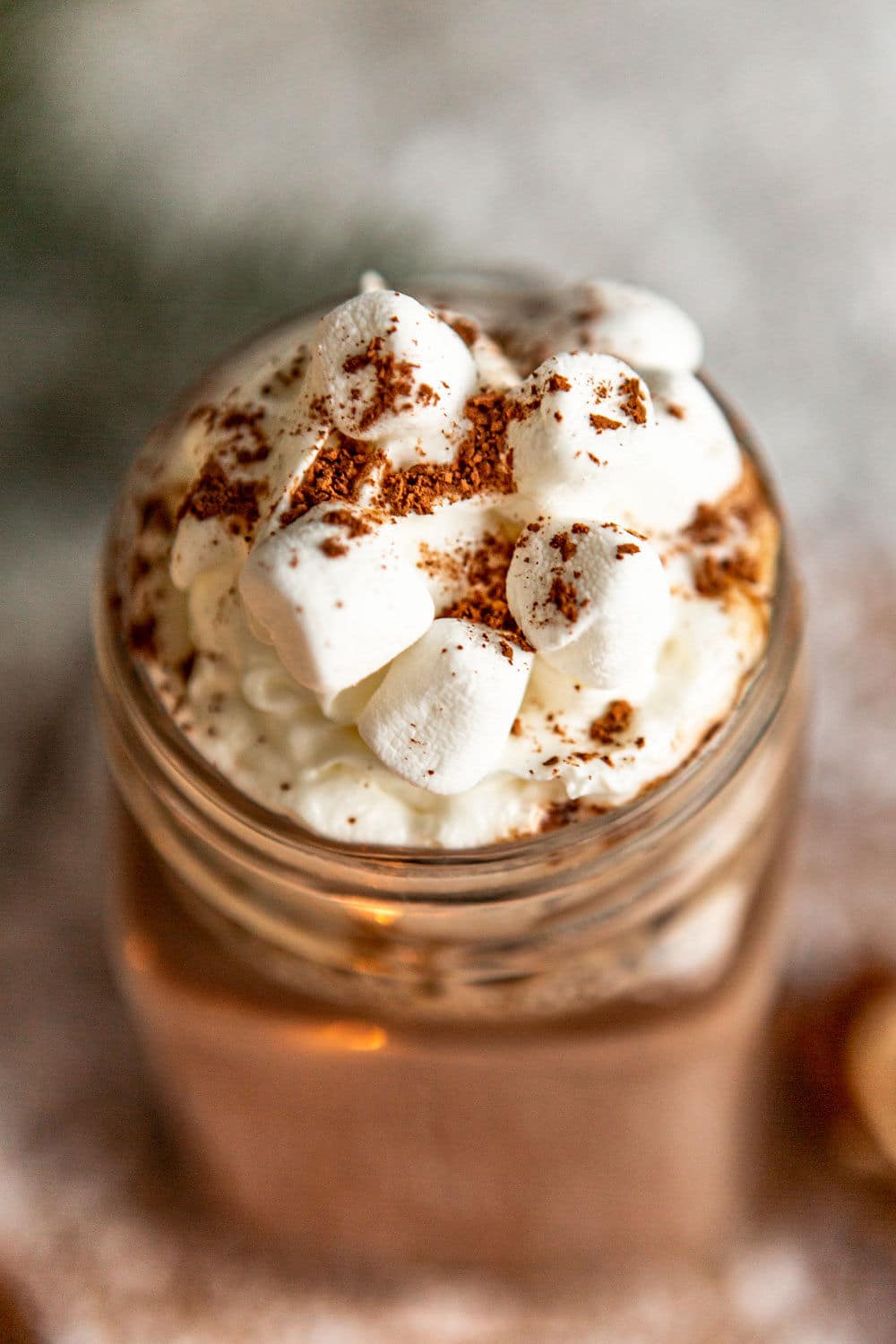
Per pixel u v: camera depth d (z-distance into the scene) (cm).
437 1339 38
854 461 41
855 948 39
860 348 41
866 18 42
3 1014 40
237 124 40
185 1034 31
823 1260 38
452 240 40
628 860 27
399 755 26
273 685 27
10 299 32
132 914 31
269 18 41
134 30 40
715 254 42
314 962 30
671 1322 38
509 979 29
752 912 31
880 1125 36
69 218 31
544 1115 32
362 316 26
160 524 28
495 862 26
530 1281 38
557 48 42
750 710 27
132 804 31
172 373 33
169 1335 38
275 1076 32
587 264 41
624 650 25
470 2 42
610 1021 30
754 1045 32
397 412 26
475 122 42
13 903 40
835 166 42
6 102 31
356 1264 38
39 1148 39
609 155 42
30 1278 38
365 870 27
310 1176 35
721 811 28
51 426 33
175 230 32
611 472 26
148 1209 39
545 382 26
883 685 40
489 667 25
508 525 27
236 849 28
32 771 41
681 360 28
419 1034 31
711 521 27
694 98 42
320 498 26
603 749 26
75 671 41
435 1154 34
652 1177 34
